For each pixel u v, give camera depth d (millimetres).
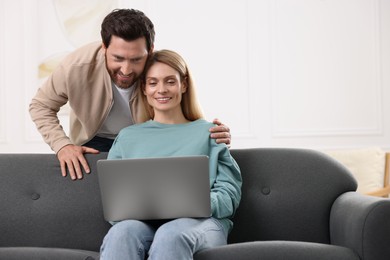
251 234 2561
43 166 2613
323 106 4922
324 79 4934
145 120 2658
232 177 2465
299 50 4930
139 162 2107
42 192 2580
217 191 2363
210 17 4934
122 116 2740
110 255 1948
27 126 4910
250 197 2574
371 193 4105
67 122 4875
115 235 1978
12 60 4938
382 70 4945
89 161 2604
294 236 2527
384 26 4953
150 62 2527
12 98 4934
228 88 4918
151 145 2482
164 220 2316
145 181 2117
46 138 2664
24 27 4922
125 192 2137
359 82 4941
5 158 2635
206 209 2133
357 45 4945
